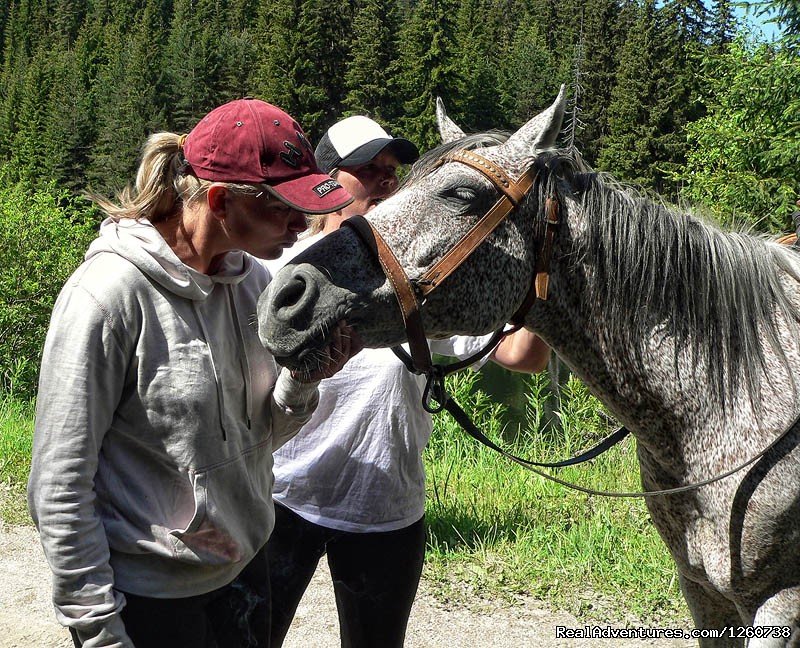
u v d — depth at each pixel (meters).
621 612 3.59
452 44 43.72
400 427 2.43
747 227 2.47
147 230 1.66
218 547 1.78
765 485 2.04
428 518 4.55
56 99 63.81
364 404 2.41
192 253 1.74
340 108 53.00
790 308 2.22
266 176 1.64
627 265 2.07
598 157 30.28
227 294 1.84
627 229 2.07
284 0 52.97
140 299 1.64
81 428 1.58
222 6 89.56
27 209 11.24
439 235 1.87
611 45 41.22
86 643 1.63
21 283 10.62
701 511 2.17
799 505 2.02
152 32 82.75
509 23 78.88
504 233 1.94
